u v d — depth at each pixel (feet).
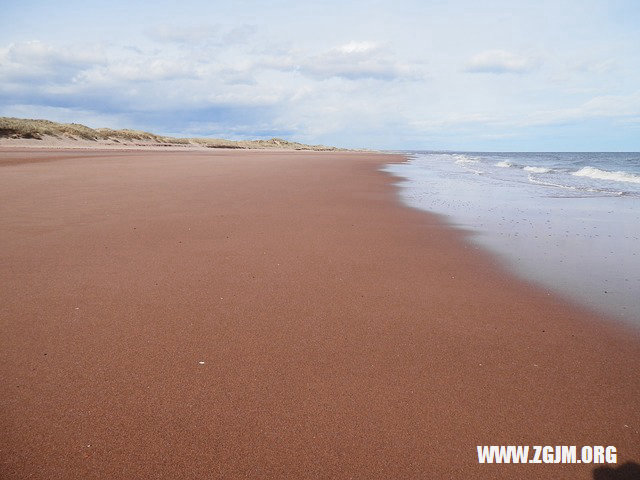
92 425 7.80
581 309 13.79
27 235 21.33
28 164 61.57
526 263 18.94
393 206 34.06
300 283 15.66
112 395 8.70
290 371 9.77
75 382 9.11
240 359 10.25
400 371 9.86
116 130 190.80
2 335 11.08
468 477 6.88
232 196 36.27
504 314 13.30
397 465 7.08
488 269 17.99
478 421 8.18
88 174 50.67
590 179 65.26
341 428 7.90
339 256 19.36
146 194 35.86
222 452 7.25
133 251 19.10
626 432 7.98
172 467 6.91
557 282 16.43
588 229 26.32
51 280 15.20
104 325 11.82
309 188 43.98
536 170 88.07
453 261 19.06
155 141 200.34
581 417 8.38
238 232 23.29
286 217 27.86
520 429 7.99
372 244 21.71
